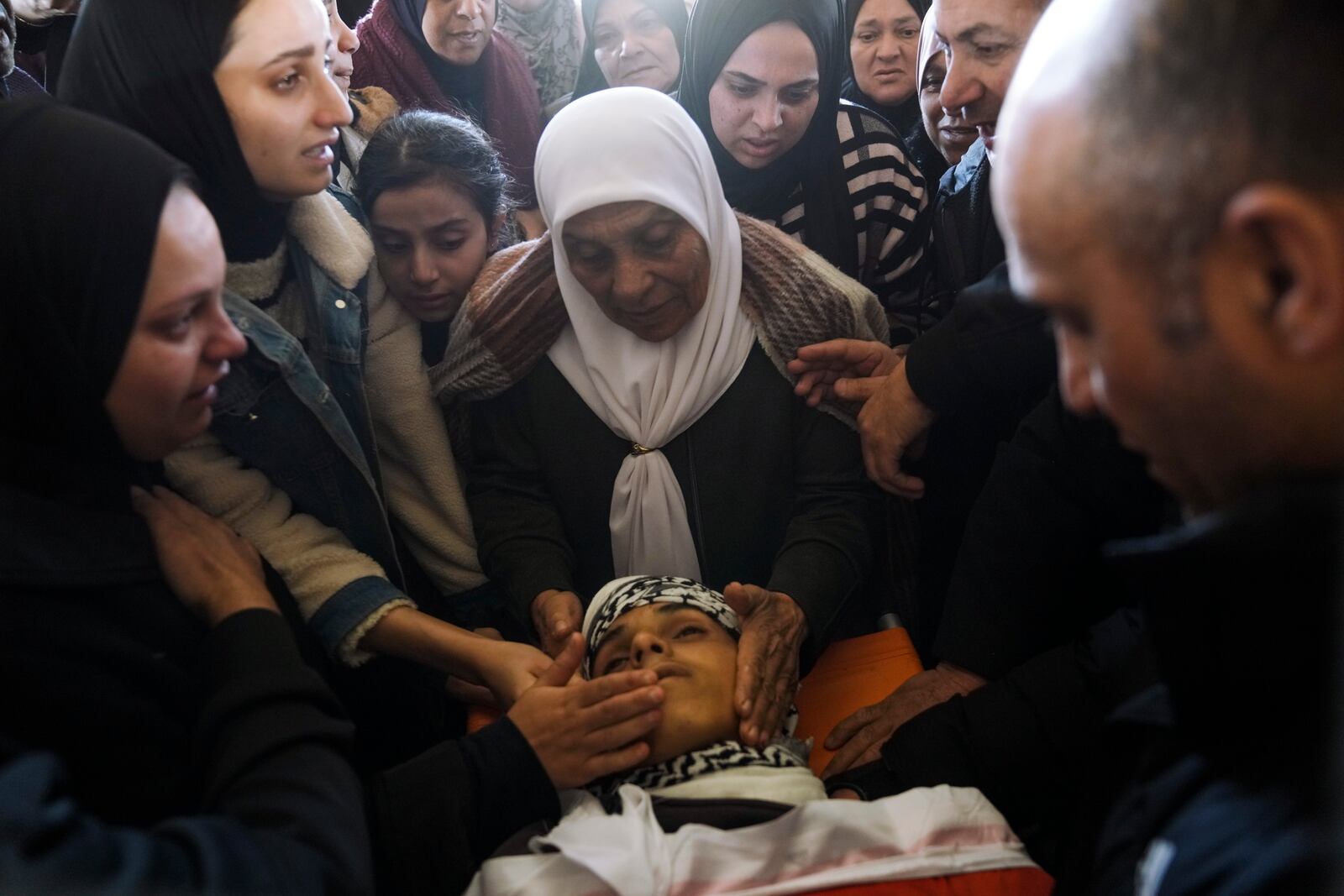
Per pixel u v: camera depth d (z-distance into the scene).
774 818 1.40
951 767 1.52
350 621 1.58
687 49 2.13
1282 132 0.65
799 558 1.80
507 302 1.83
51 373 1.12
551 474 1.89
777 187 2.18
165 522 1.30
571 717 1.41
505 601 1.94
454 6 2.59
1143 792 0.91
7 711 1.04
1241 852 0.69
